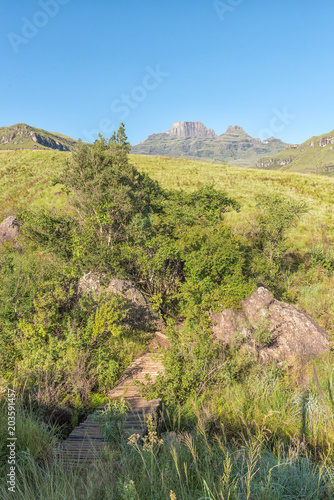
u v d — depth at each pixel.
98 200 14.19
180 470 3.46
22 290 8.45
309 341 8.64
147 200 18.47
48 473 3.19
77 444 4.40
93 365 6.84
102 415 4.90
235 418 5.28
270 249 15.04
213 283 10.14
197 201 18.55
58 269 11.03
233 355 7.92
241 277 10.18
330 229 22.20
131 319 10.21
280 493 3.09
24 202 27.55
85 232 12.72
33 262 11.23
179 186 31.75
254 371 7.06
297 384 6.70
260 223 16.41
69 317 7.54
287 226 16.09
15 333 7.36
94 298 8.88
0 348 7.00
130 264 12.39
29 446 3.95
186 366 6.72
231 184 33.59
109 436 4.48
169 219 15.98
